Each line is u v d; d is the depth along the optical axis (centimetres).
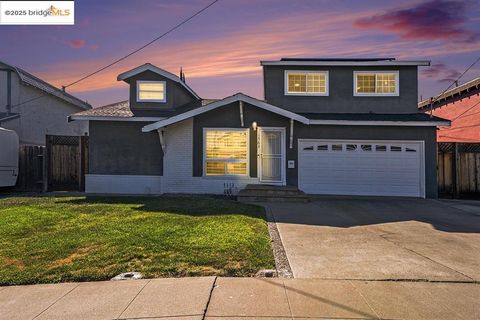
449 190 1309
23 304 374
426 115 1404
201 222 723
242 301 371
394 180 1320
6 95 1814
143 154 1389
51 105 2106
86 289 412
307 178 1327
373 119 1324
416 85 1451
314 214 892
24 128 1875
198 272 458
